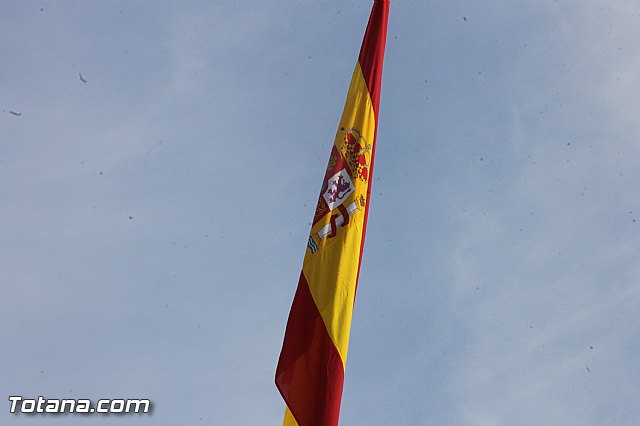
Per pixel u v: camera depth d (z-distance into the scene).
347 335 9.60
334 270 9.90
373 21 11.34
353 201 10.30
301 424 9.19
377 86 11.00
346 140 10.66
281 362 9.51
